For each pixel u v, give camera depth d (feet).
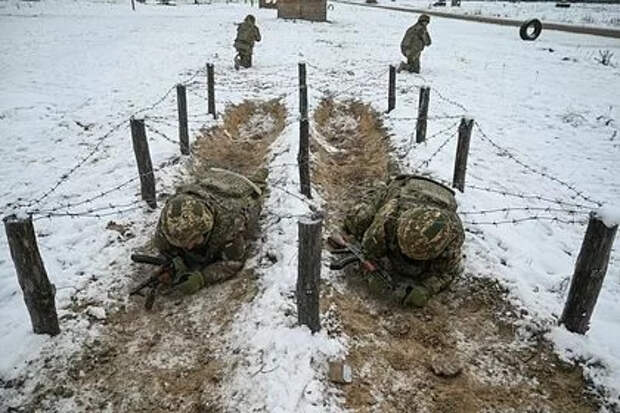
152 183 19.74
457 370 12.58
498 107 34.81
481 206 20.15
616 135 29.81
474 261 16.66
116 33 68.59
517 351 13.38
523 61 52.85
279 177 22.41
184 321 14.35
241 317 13.99
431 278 14.78
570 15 109.91
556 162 25.43
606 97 38.34
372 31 76.23
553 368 12.76
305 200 20.21
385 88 38.68
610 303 14.85
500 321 14.38
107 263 16.53
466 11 121.08
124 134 27.81
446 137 27.45
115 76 41.81
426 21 43.75
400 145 26.66
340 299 14.88
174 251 15.30
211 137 28.50
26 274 12.35
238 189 16.67
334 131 32.48
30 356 12.72
